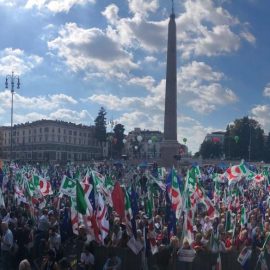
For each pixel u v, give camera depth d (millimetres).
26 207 25828
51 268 15281
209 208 21312
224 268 17453
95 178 21984
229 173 31219
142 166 73062
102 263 17203
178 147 76562
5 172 44938
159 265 16531
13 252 18672
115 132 186375
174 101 75875
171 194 19562
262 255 17422
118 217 20500
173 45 74688
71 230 20641
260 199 31516
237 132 161875
